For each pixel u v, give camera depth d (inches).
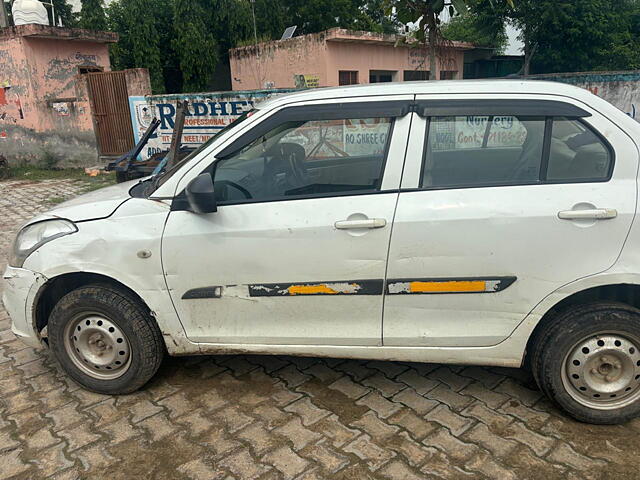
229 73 887.7
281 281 109.0
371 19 988.6
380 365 136.4
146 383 126.4
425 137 105.1
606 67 764.6
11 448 106.8
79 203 123.6
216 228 108.7
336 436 108.1
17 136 528.7
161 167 203.5
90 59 553.3
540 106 102.6
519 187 102.1
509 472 96.6
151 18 757.9
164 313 115.5
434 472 97.3
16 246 121.7
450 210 101.8
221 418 115.3
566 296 102.3
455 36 943.7
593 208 98.2
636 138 100.3
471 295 104.6
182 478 97.6
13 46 495.8
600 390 106.2
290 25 904.9
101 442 108.2
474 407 116.7
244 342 116.1
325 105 108.7
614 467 97.0
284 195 109.7
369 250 104.1
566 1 729.6
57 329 120.7
